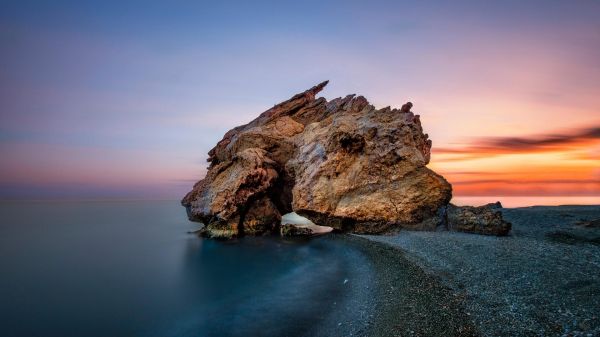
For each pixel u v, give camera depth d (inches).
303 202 1242.0
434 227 1065.5
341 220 1178.6
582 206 1795.0
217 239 1304.1
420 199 1111.6
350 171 1232.8
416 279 605.6
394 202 1120.2
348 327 487.2
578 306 420.8
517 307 440.5
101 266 1107.3
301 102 1776.6
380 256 816.9
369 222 1128.8
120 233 1867.6
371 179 1190.3
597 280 506.3
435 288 548.1
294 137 1566.2
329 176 1243.8
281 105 1771.7
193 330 580.1
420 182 1135.0
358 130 1307.8
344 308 564.4
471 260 679.7
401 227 1093.1
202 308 682.8
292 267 888.3
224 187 1350.9
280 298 672.4
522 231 1030.4
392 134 1251.2
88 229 2108.8
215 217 1370.6
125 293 818.8
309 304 620.7
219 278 870.4
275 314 594.2
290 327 536.1
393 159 1194.0
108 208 5216.5
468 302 477.4
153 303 738.8
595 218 1157.7
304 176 1311.5
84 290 849.5
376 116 1408.7
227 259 1040.8
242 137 1578.5
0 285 900.0
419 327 428.8
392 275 661.9
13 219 2989.7
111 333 599.5
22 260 1213.7
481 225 993.5
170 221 2573.8
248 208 1365.7
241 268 940.0
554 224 1107.9
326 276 770.2
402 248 849.5
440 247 816.3
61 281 936.3
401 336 414.6
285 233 1309.1
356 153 1262.3
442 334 400.5
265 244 1192.2
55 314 691.4
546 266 599.2
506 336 372.5
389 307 516.4
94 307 727.7
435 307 477.7
